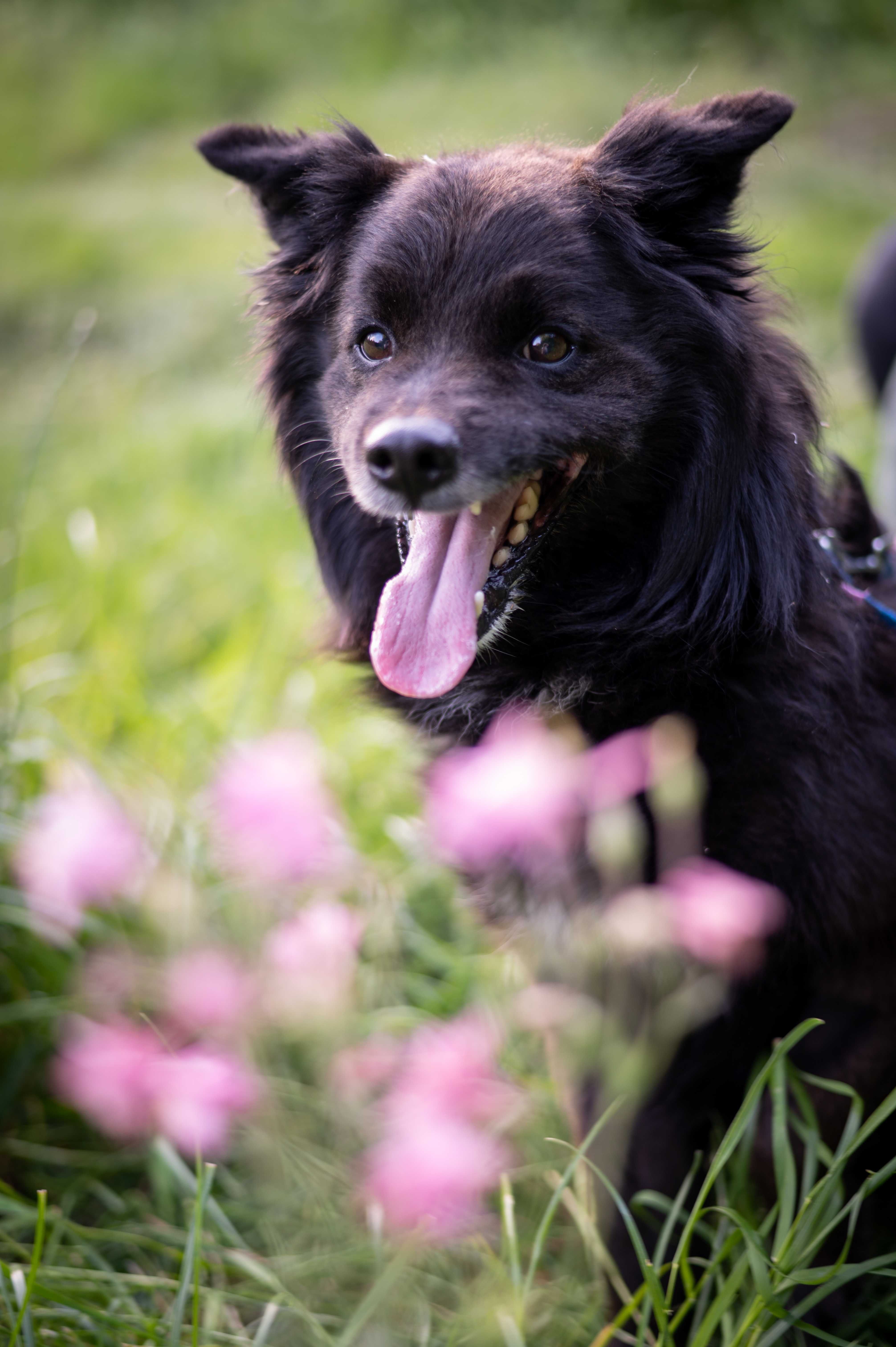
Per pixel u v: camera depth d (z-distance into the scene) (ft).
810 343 23.40
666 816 8.05
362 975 10.73
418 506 8.16
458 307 8.65
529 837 8.10
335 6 46.80
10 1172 10.25
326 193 9.55
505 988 10.54
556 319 8.54
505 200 8.71
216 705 14.24
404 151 11.30
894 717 8.55
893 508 15.29
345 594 10.18
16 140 45.47
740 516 8.52
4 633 15.12
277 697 14.74
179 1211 9.79
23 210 39.24
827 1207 7.82
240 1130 9.58
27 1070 10.59
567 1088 9.04
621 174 8.84
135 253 35.06
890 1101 7.14
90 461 23.75
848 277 27.09
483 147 10.16
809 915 8.05
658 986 8.77
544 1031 9.22
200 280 32.63
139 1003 10.00
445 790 8.91
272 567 17.95
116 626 16.61
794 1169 7.47
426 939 11.52
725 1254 7.49
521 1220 9.16
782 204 31.76
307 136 10.18
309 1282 8.39
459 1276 8.75
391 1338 7.42
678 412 8.80
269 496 20.75
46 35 51.16
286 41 46.55
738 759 8.07
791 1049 8.57
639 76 38.73
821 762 8.03
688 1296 7.26
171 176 41.47
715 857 8.14
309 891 10.50
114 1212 9.88
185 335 30.45
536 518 8.89
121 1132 8.93
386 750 13.89
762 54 40.42
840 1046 8.45
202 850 11.39
